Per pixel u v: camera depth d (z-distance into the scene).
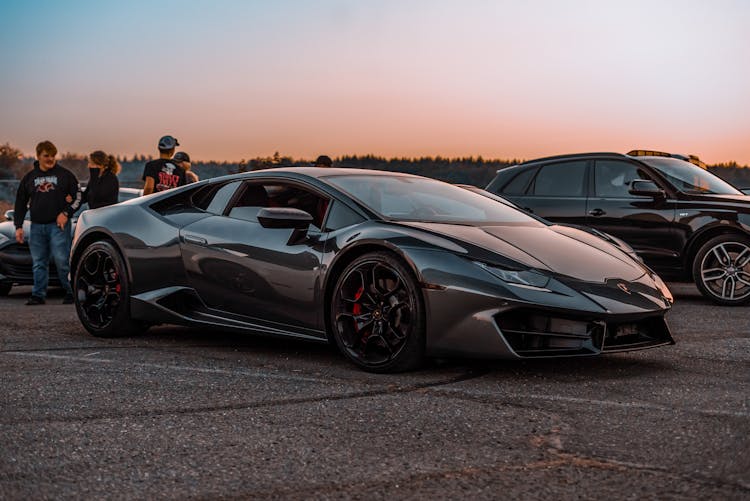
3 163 35.91
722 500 2.29
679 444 2.81
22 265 8.83
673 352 4.70
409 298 4.04
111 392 3.66
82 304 5.50
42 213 7.89
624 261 4.54
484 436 2.95
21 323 6.23
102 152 8.58
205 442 2.89
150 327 5.86
